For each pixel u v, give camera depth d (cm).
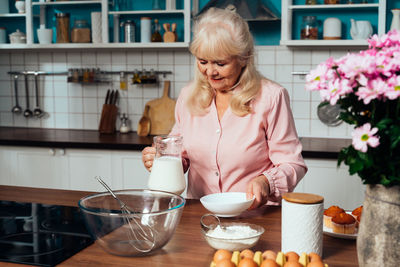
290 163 153
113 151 290
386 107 80
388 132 78
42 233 121
